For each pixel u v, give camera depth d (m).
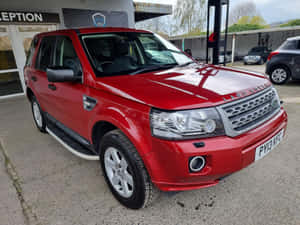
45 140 3.60
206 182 1.62
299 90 6.20
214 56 5.83
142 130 1.61
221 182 2.30
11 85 7.26
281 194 2.08
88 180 2.46
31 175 2.60
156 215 1.90
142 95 1.67
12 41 7.02
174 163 1.51
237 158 1.56
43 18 7.06
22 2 6.72
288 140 3.14
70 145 2.61
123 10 8.87
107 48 2.42
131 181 1.83
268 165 2.56
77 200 2.13
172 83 1.86
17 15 6.64
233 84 1.87
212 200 2.05
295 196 2.04
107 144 1.93
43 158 3.00
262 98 1.88
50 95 2.89
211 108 1.55
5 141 3.63
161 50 2.83
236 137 1.59
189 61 2.79
